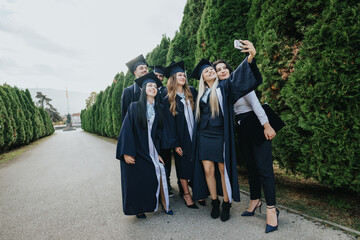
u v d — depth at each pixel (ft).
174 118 8.92
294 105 8.23
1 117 31.81
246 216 7.75
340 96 7.07
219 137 7.43
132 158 7.65
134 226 7.47
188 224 7.39
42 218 8.46
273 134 6.63
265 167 6.72
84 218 8.32
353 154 6.91
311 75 7.56
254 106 6.74
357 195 8.65
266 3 9.57
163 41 26.68
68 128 186.39
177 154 9.06
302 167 8.42
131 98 10.56
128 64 10.95
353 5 6.88
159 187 8.03
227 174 7.08
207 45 13.64
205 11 14.16
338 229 6.47
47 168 19.07
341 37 6.85
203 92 7.95
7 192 12.26
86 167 18.51
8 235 7.19
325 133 7.36
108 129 48.62
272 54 9.17
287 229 6.64
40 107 84.07
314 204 8.34
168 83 9.08
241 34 12.25
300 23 8.20
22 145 45.96
